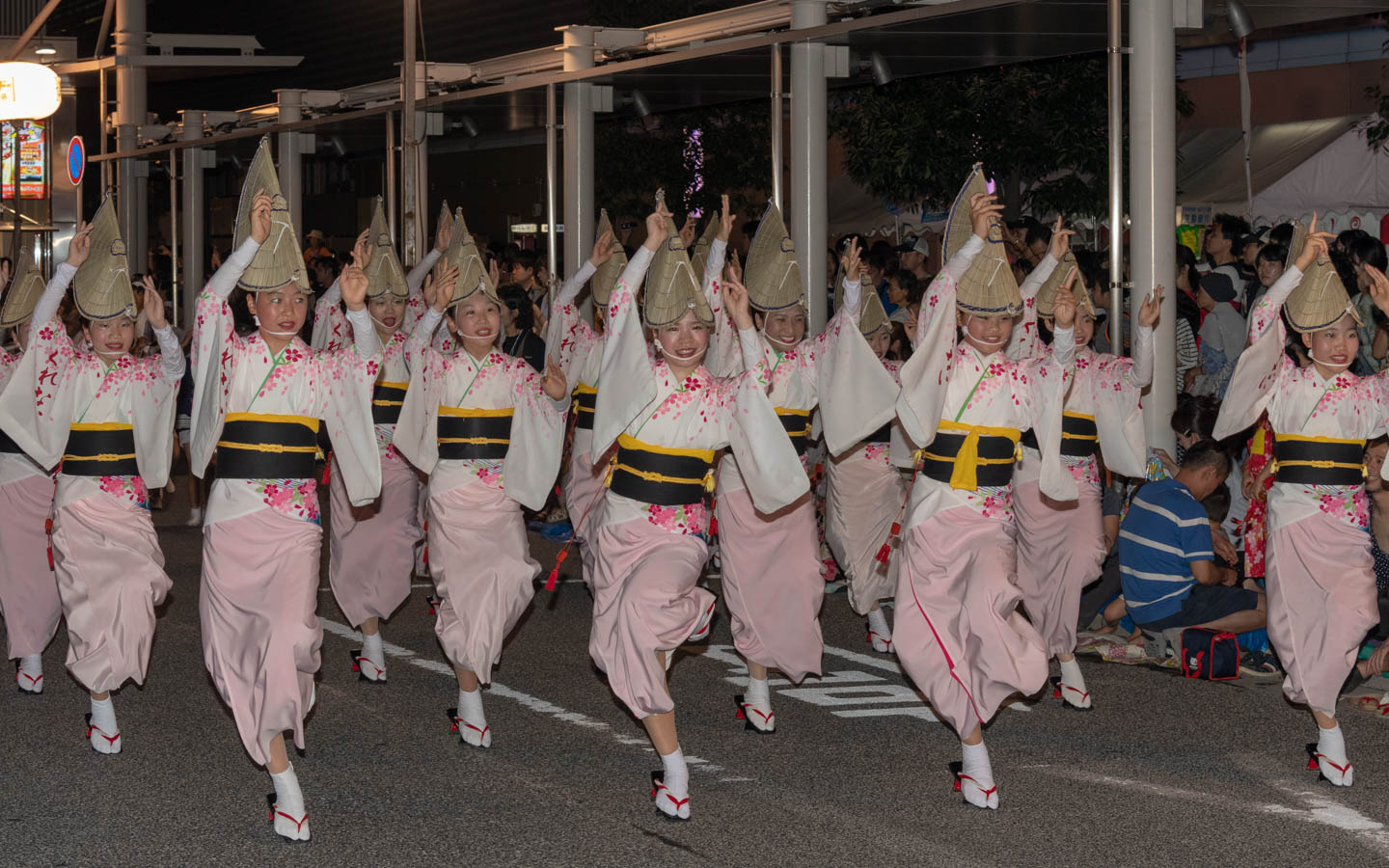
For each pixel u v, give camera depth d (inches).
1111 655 314.5
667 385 221.9
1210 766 238.5
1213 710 273.6
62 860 197.0
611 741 255.4
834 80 455.8
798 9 406.9
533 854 198.8
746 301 221.3
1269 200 682.8
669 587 214.2
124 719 269.3
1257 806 217.6
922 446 223.5
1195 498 308.8
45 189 906.7
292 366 214.7
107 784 230.8
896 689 292.7
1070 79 575.8
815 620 263.6
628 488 222.2
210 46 853.8
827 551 409.1
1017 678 214.7
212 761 243.4
